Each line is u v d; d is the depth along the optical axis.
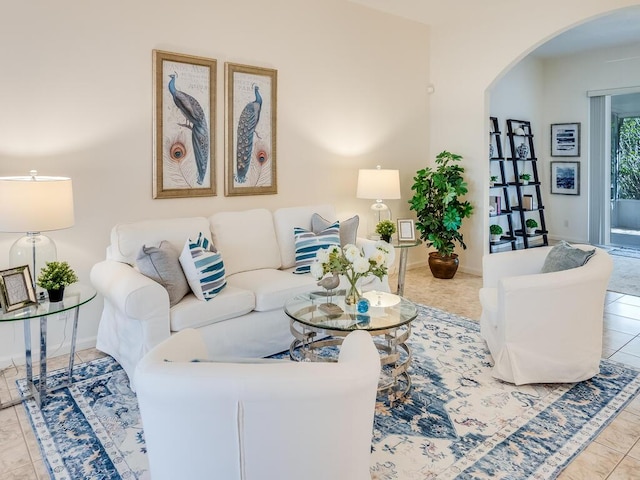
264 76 4.12
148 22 3.44
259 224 3.78
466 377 2.82
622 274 5.52
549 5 4.63
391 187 4.63
